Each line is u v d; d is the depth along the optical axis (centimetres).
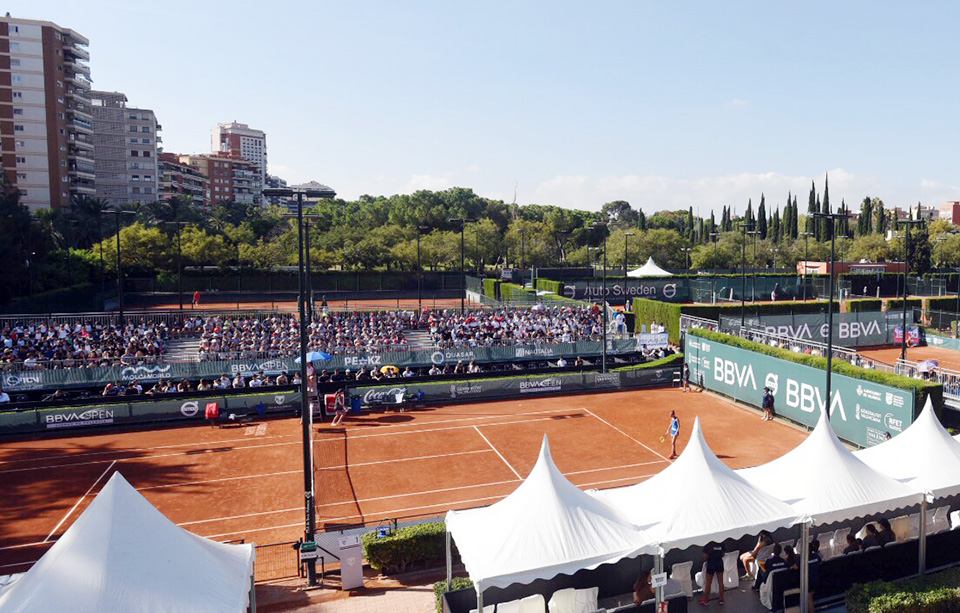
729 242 10025
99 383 3519
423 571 1712
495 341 4328
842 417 2803
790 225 12288
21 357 3662
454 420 3234
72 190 10675
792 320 4956
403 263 9312
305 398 1756
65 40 10438
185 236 8288
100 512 1161
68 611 1021
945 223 12250
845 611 1452
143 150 14000
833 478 1541
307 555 1642
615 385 3925
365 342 4194
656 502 1466
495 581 1221
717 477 1473
